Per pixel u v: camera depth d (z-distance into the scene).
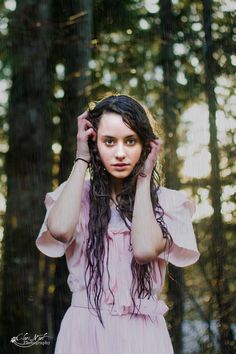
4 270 5.35
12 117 5.63
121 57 6.20
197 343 5.79
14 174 5.51
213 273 5.90
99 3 6.19
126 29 6.21
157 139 1.78
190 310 5.86
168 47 6.18
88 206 1.82
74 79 5.63
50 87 5.73
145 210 1.73
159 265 1.80
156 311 1.72
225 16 6.20
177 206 1.84
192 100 6.21
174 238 1.79
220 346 5.76
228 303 5.81
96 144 1.80
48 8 5.78
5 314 5.26
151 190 1.81
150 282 1.75
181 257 1.81
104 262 1.73
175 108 6.19
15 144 5.57
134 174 1.76
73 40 5.70
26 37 5.72
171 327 5.80
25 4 5.75
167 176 6.01
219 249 5.94
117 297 1.71
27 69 5.67
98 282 1.71
